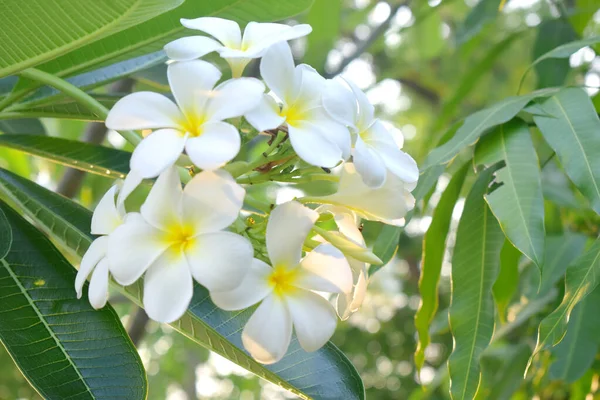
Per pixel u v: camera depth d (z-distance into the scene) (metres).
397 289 3.34
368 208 0.75
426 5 1.86
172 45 0.72
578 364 1.08
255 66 1.52
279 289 0.71
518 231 0.85
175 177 0.69
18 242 0.84
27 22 0.77
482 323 0.91
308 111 0.72
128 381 0.80
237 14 0.89
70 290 0.82
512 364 1.37
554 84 1.35
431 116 3.30
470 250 0.93
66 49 0.79
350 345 3.40
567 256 1.14
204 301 0.82
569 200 1.19
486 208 0.93
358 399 0.81
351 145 0.72
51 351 0.80
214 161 0.67
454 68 2.97
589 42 0.97
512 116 0.91
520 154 0.90
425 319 0.99
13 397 2.07
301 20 2.01
